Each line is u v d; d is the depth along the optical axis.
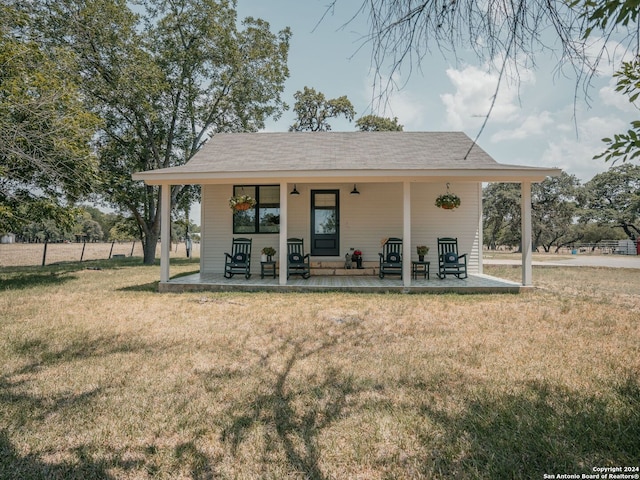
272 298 7.26
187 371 3.44
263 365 3.59
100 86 14.34
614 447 2.17
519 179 7.72
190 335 4.64
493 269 14.32
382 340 4.41
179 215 20.59
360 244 10.20
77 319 5.53
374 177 7.63
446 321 5.33
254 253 10.33
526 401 2.77
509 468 2.02
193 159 9.78
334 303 6.72
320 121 25.75
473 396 2.87
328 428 2.44
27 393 2.95
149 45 17.14
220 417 2.58
